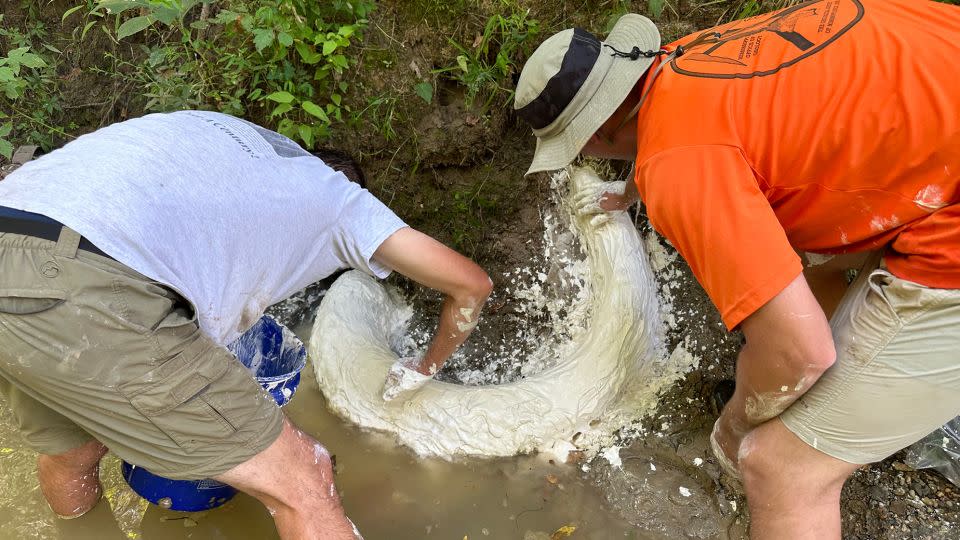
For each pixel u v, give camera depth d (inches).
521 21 82.4
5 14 109.1
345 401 83.2
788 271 45.6
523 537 72.1
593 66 56.4
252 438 53.4
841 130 46.1
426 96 86.6
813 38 49.4
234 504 75.1
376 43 90.0
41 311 45.2
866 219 49.9
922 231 47.5
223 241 52.1
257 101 94.8
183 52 96.3
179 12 84.3
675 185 47.8
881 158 45.8
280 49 85.7
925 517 69.0
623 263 80.0
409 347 95.2
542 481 77.2
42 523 74.1
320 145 95.0
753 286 46.1
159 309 47.7
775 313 46.7
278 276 57.2
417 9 88.1
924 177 45.4
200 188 51.0
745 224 45.9
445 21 87.4
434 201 96.3
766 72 48.7
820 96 46.8
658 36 57.6
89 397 49.0
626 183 75.7
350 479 78.2
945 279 47.0
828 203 50.0
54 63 108.3
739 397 59.9
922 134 44.1
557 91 57.2
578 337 86.3
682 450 78.4
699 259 48.8
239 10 86.7
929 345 49.1
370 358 84.0
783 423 56.6
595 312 82.3
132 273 46.7
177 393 49.6
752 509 59.8
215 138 54.3
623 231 81.4
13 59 92.4
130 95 104.7
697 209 46.9
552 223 90.3
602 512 74.0
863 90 45.8
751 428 61.6
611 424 80.4
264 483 54.9
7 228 45.7
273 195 54.6
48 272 44.8
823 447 54.7
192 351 49.8
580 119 57.7
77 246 45.2
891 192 47.2
